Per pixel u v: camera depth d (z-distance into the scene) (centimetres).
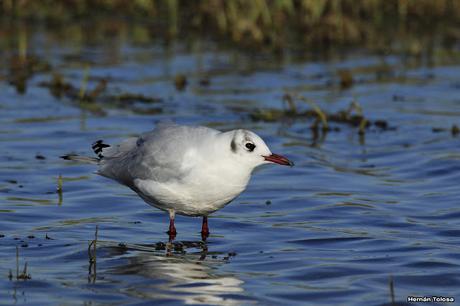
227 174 1156
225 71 2403
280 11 2891
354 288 1009
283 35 2817
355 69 2445
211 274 1057
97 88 2072
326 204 1373
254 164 1157
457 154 1658
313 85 2255
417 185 1482
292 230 1248
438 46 2744
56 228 1242
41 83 2203
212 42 2773
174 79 2297
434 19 3039
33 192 1412
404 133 1822
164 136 1199
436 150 1692
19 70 2330
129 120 1895
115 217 1308
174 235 1223
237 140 1149
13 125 1834
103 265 1086
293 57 2598
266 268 1083
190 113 1958
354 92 2180
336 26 2805
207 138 1167
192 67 2439
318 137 1800
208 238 1216
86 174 1523
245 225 1277
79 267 1078
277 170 1566
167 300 965
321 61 2550
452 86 2234
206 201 1182
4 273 1048
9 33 2791
